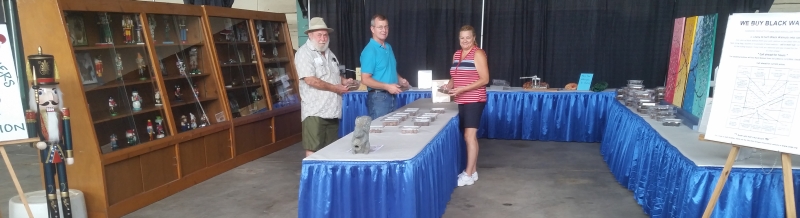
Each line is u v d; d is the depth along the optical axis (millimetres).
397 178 2311
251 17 5098
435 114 3508
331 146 2623
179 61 4215
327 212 2342
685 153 2590
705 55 3283
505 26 6008
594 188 3896
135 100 3664
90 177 3203
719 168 2350
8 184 4297
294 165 4703
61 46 3068
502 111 5785
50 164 2373
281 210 3475
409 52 6270
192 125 4160
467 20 6066
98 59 3410
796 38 2047
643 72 5766
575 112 5609
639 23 5660
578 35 5824
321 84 3574
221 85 4512
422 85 5359
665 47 5641
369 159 2326
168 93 4066
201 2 5160
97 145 3168
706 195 2367
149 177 3613
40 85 2260
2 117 2180
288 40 5746
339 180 2332
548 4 5852
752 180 2322
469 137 3801
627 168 3828
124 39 3688
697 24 3561
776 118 2080
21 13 3062
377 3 6238
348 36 6398
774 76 2094
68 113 2361
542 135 5738
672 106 3791
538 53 5988
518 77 6133
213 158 4336
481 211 3361
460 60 3652
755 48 2146
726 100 2207
